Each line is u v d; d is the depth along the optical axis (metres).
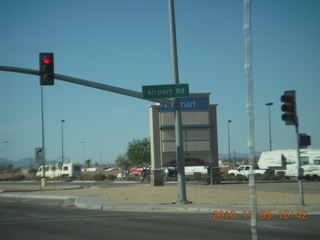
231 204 20.06
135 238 11.38
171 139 35.88
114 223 14.46
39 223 14.74
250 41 4.73
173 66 19.42
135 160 72.81
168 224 14.04
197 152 36.53
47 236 11.90
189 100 36.53
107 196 25.75
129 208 19.38
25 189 37.28
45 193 30.25
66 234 12.21
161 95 18.92
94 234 12.15
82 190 32.50
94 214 17.53
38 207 21.31
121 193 27.84
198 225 13.73
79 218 16.06
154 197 24.42
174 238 11.27
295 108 17.70
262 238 11.04
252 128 4.74
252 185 4.85
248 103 4.75
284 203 20.11
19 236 11.95
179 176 20.38
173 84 18.95
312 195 24.27
